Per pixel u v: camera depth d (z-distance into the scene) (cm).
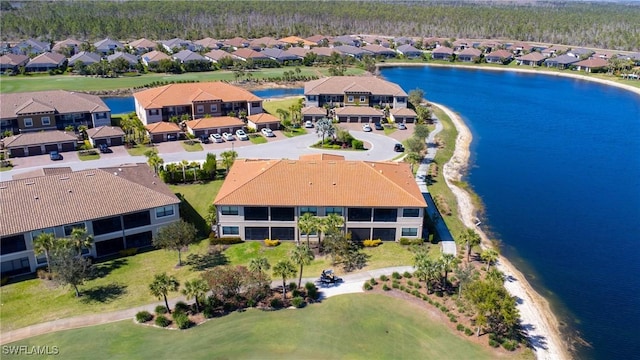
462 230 7300
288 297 5425
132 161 9394
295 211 6650
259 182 6844
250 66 19425
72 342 4625
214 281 5169
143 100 12044
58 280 5225
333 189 6781
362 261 6288
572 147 11581
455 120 13538
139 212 6381
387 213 6706
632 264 6588
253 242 6769
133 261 6197
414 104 14062
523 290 5906
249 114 12519
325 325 4953
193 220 7281
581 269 6431
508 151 11181
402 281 5806
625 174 9931
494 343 4738
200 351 4519
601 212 8156
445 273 5616
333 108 13512
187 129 11244
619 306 5662
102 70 16925
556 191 8994
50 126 10800
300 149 10331
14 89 14688
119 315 5078
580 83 19588
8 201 5931
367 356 4531
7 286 5569
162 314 5066
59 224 5856
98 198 6300
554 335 5106
